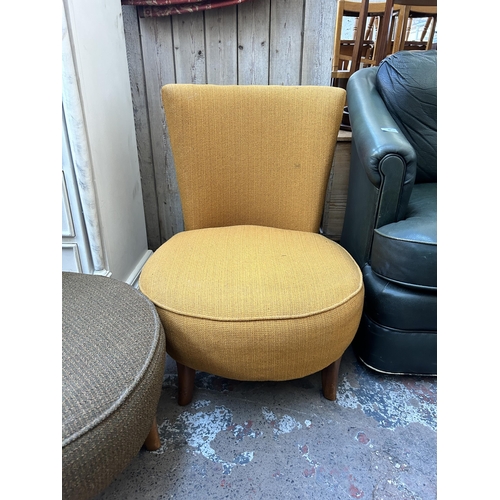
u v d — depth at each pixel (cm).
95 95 98
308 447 81
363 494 72
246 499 71
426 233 82
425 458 79
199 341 73
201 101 99
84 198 97
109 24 104
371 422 88
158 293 78
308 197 107
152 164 143
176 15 121
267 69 127
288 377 78
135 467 76
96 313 68
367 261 101
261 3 118
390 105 116
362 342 101
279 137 104
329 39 122
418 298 88
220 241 95
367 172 89
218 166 105
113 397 54
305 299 74
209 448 81
